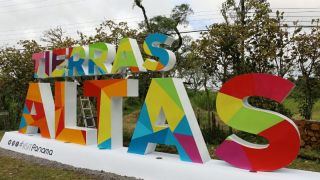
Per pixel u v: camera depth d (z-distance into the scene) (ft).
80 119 53.26
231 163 25.27
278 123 23.49
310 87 44.29
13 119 60.85
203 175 24.80
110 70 31.83
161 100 28.37
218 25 46.26
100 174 29.04
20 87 61.36
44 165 32.42
